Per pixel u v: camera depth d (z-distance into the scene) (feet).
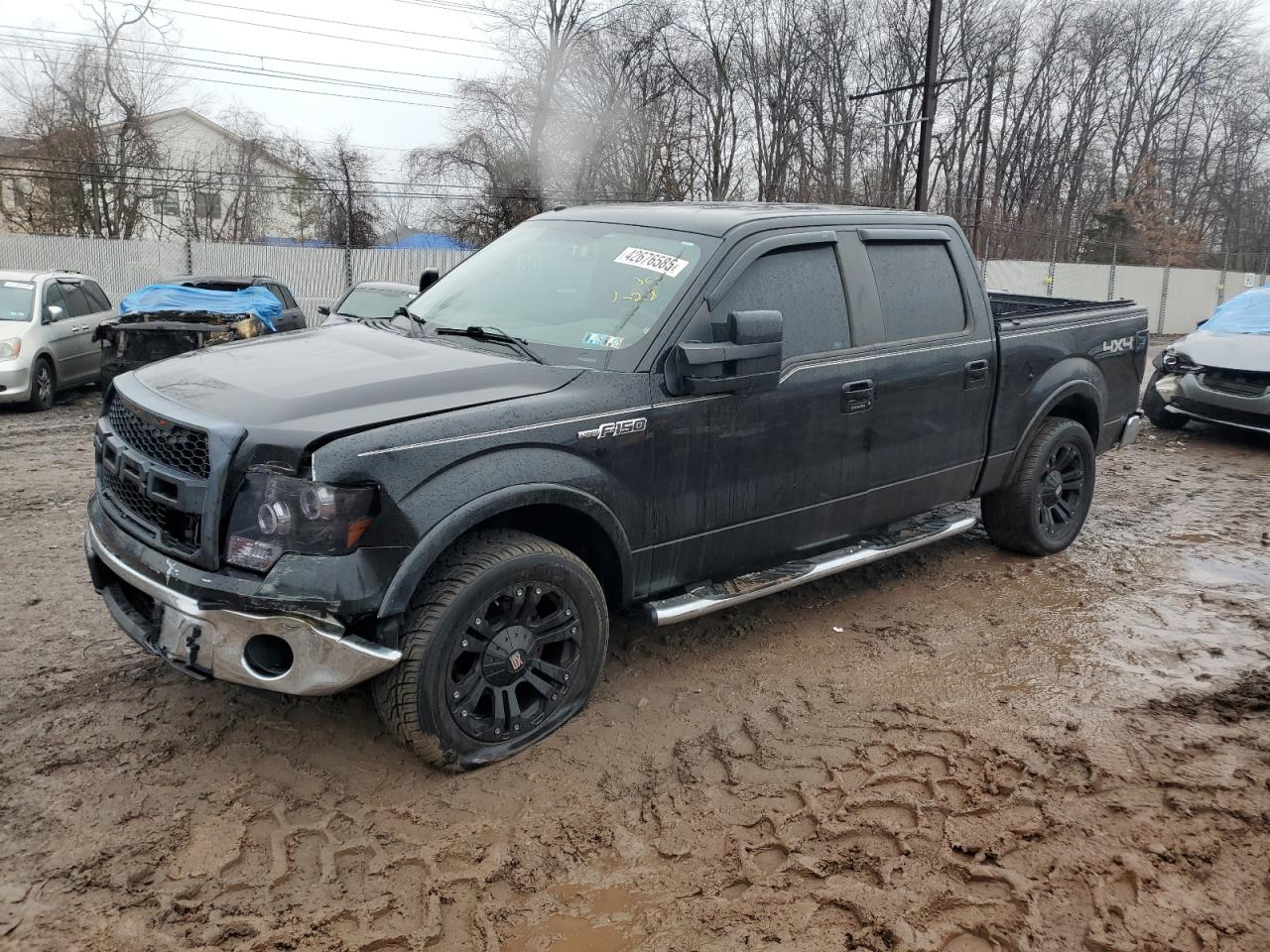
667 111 107.96
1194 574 18.83
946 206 137.28
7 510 21.13
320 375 11.00
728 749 11.92
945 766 11.68
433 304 14.34
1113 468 28.58
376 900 9.10
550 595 11.29
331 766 11.18
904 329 15.20
